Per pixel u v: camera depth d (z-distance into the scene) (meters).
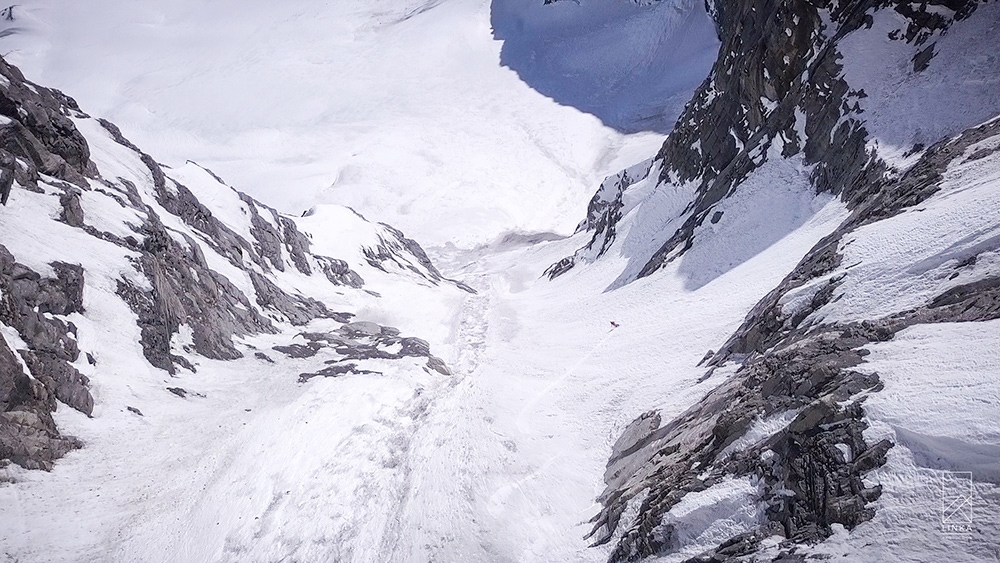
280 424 21.39
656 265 37.41
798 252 25.17
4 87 25.75
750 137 38.34
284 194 106.31
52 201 24.14
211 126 139.00
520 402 25.77
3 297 18.00
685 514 11.80
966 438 8.67
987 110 21.59
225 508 16.97
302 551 16.31
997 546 7.54
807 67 33.94
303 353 30.14
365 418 22.98
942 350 10.80
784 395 12.48
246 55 174.62
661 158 53.50
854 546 8.90
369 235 60.56
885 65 28.50
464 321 45.31
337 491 18.58
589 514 15.91
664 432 16.81
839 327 14.27
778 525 10.27
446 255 90.38
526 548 15.63
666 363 23.58
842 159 27.59
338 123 132.38
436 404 25.09
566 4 158.25
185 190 38.09
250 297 34.84
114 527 15.11
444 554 16.09
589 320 36.16
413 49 159.00
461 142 119.62
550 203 102.19
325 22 185.75
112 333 21.58
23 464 15.38
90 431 17.78
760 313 19.52
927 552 8.05
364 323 39.09
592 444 20.19
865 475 9.58
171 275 28.06
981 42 24.69
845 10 33.28
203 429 20.08
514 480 18.98
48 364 18.03
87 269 22.64
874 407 10.30
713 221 34.19
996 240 12.88
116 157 34.06
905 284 14.17
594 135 118.50
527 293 55.62
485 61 151.38
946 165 19.11
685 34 139.12
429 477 19.59
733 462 12.07
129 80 171.25
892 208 19.17
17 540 13.55
